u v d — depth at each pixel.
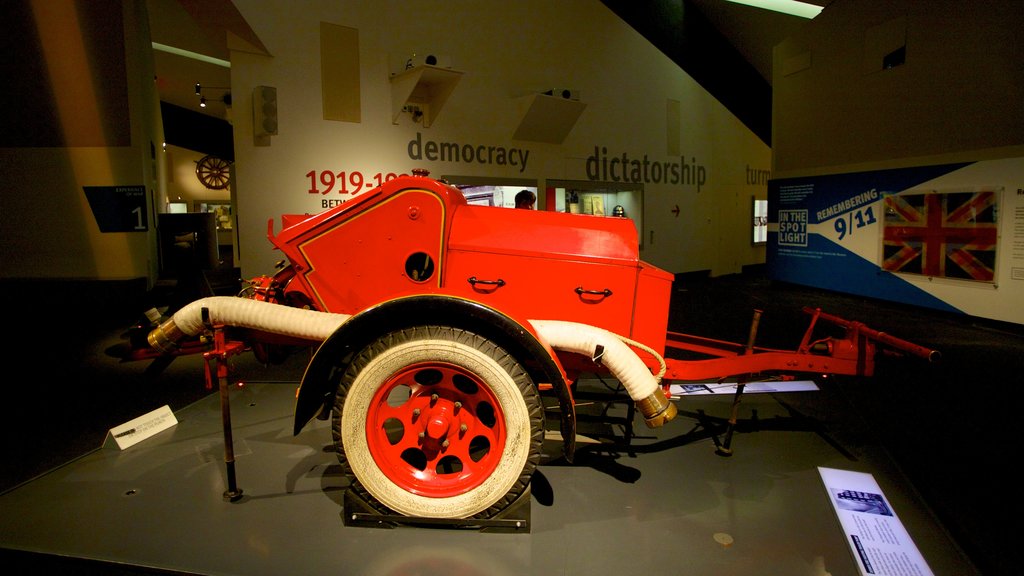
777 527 2.12
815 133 8.67
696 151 10.77
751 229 12.28
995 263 6.05
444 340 1.94
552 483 2.48
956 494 2.46
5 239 6.93
